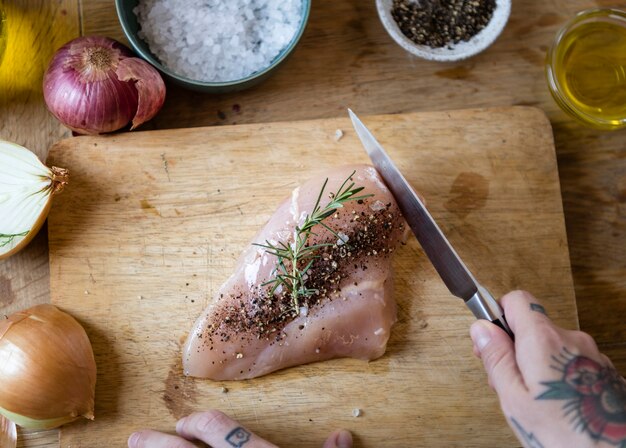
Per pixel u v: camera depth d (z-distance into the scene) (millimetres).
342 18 561
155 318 514
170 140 525
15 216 496
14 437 505
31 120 534
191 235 521
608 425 412
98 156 521
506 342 435
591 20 547
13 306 519
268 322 497
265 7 536
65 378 487
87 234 517
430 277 522
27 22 541
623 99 555
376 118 535
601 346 545
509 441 511
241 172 526
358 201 507
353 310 499
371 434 510
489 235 530
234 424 488
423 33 549
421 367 515
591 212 556
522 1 564
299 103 556
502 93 562
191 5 528
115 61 497
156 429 505
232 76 536
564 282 528
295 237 501
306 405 510
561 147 560
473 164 533
